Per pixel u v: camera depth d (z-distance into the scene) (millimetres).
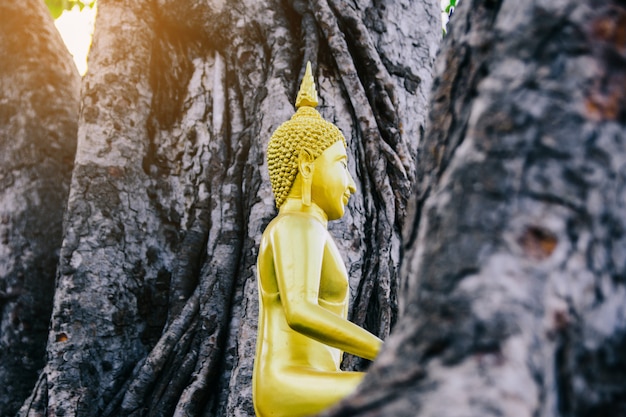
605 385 1412
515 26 1607
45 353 5629
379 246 5332
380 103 5719
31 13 6535
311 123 4117
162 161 5844
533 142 1493
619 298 1458
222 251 5348
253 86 5789
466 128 1610
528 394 1311
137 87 5906
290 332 3752
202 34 6082
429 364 1362
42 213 6090
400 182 5504
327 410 1387
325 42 5789
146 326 5492
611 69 1533
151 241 5648
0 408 5703
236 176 5543
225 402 5074
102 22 6086
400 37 6141
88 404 5195
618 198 1487
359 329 3549
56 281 5555
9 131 6250
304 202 3979
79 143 5758
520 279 1403
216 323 5195
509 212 1456
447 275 1441
